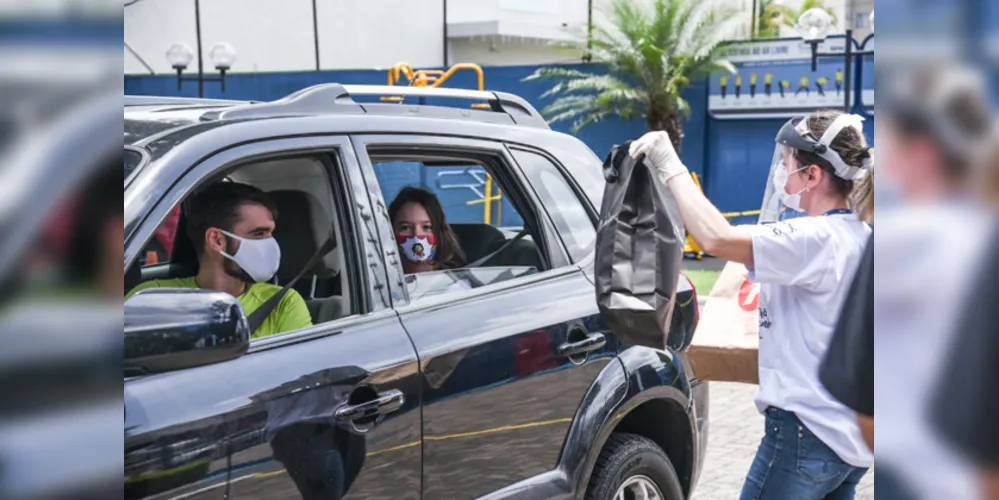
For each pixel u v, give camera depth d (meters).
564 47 19.27
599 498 3.22
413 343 2.64
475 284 3.06
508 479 2.87
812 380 2.42
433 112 3.22
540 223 3.31
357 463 2.43
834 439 2.40
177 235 3.01
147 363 1.98
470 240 3.65
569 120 17.67
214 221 2.76
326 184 2.80
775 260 2.34
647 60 16.44
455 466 2.70
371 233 2.75
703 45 16.62
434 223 3.37
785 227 2.37
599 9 17.78
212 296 2.07
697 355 2.61
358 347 2.52
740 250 2.34
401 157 3.01
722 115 17.17
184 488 2.06
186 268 3.03
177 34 16.84
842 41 16.20
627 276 2.43
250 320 2.67
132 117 2.59
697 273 13.06
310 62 18.97
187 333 2.00
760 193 17.14
